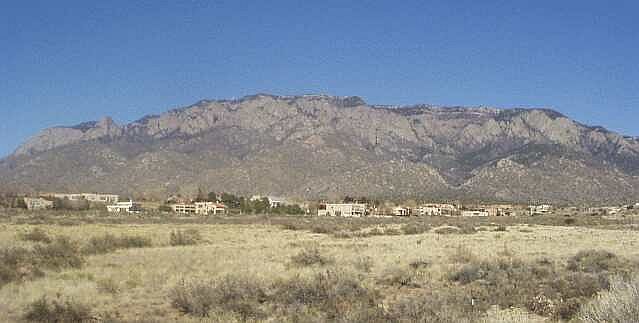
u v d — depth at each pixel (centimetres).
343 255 3556
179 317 1775
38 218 7962
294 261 3095
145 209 14862
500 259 3161
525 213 16788
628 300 1305
